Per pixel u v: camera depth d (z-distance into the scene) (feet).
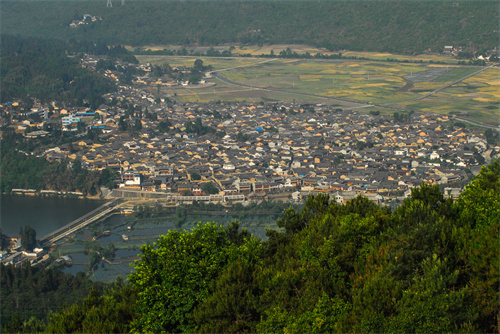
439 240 298.15
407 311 259.60
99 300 347.97
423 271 285.84
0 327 384.88
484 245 277.44
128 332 305.94
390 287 271.08
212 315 288.71
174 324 304.91
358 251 319.88
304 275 298.35
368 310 264.93
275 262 340.59
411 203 343.87
